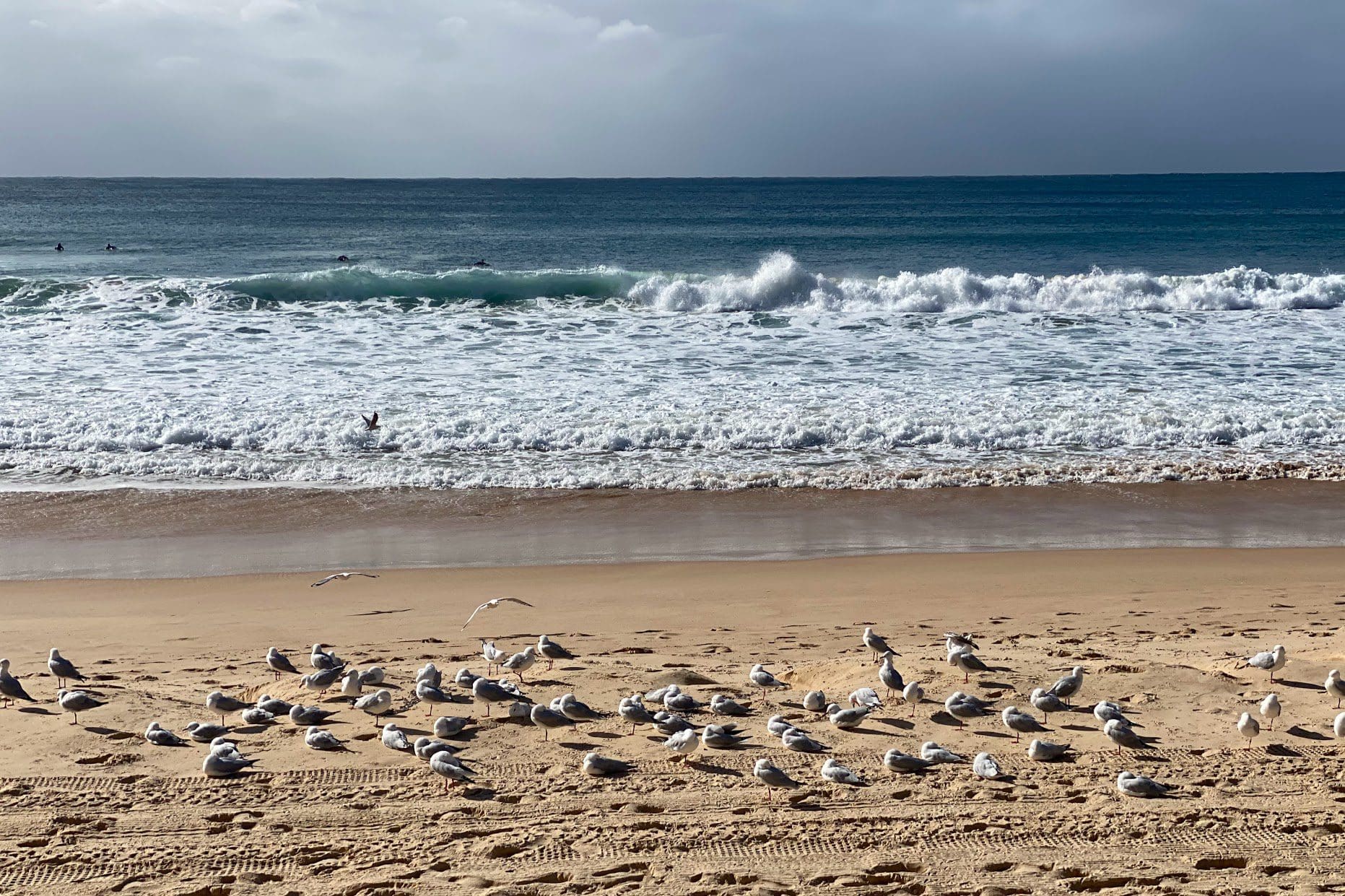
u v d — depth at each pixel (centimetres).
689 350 2381
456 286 3038
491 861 573
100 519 1391
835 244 6038
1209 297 3086
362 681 844
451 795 654
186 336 2408
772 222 8294
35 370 2064
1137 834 598
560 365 2220
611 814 630
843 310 2938
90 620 1048
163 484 1534
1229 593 1133
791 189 17538
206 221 7900
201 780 670
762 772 654
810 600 1117
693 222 8206
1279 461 1661
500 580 1192
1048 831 603
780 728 740
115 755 702
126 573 1207
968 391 2019
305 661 922
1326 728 741
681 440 1748
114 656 938
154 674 885
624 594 1140
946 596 1130
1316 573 1202
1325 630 989
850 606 1095
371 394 1959
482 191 16225
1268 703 745
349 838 600
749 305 2992
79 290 2769
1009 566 1235
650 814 630
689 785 669
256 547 1301
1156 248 5684
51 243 5716
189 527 1370
